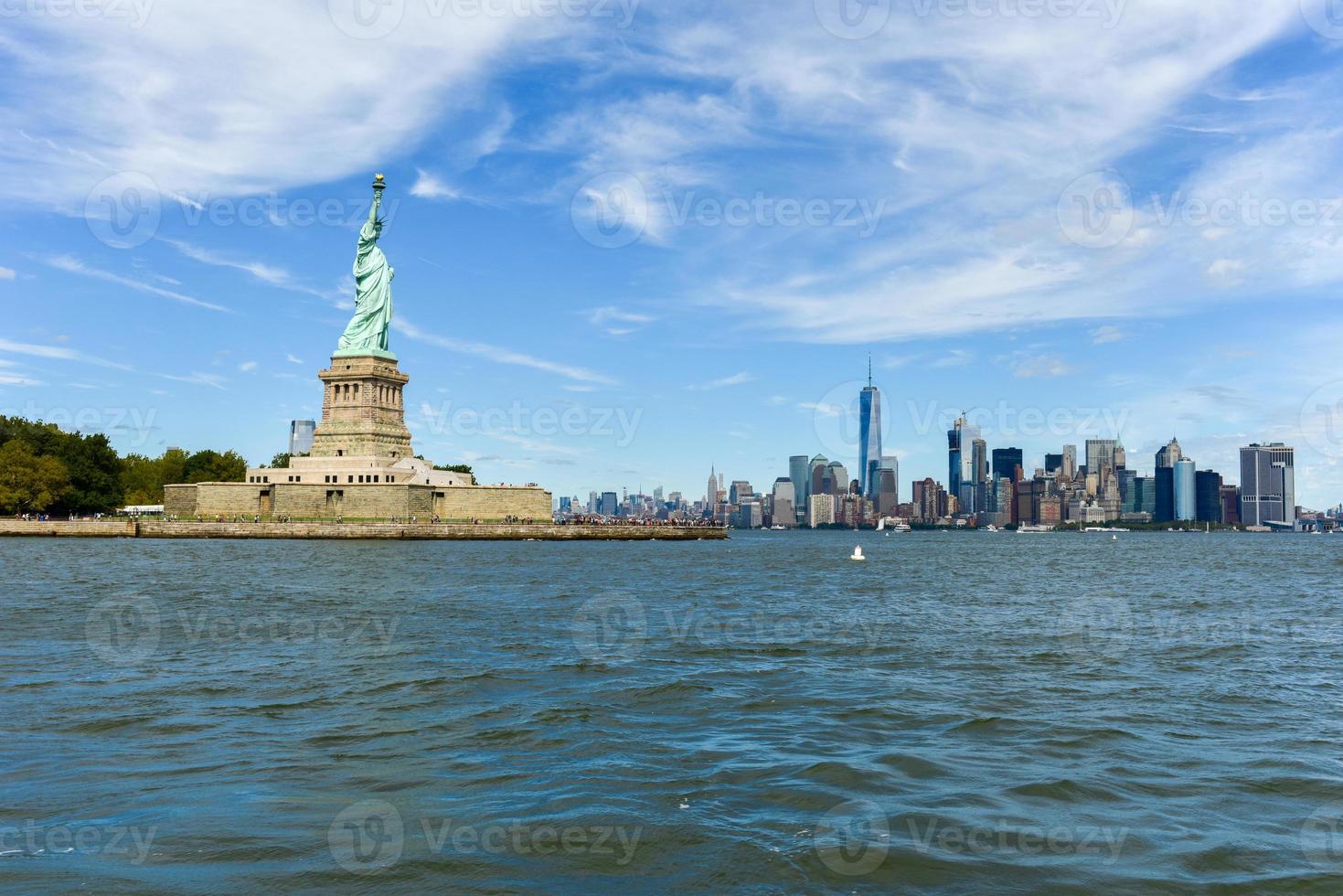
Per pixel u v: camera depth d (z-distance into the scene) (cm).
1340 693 4084
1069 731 3334
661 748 3097
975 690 4097
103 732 3238
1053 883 2017
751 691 4034
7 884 1956
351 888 1977
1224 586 11081
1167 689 4141
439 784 2681
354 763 2891
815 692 4031
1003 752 3066
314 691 3947
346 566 12250
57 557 13875
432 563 13088
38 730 3256
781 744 3150
